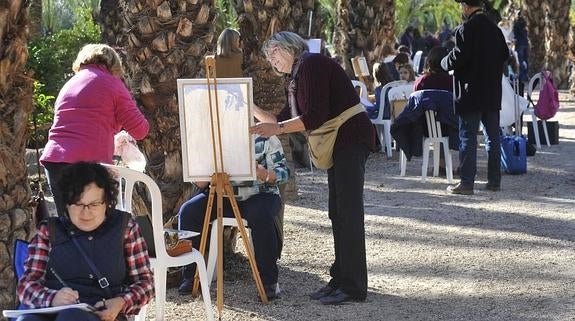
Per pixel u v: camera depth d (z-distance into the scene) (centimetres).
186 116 607
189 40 719
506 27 2333
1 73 544
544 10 2659
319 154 621
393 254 793
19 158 557
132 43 715
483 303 644
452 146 1122
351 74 1581
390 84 1358
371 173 1225
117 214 435
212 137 605
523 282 695
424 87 1138
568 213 941
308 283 706
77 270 426
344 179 620
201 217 676
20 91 555
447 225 897
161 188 725
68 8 2394
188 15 715
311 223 920
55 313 409
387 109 1365
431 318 613
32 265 430
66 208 423
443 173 1195
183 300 663
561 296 655
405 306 640
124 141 634
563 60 2645
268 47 622
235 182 665
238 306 645
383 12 1584
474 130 1039
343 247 639
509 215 936
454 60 1012
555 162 1284
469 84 1019
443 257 777
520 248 800
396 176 1195
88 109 581
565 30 2630
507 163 1190
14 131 555
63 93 589
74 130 576
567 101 2262
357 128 616
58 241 427
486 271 729
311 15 1104
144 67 715
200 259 588
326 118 606
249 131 605
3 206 548
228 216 671
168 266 575
